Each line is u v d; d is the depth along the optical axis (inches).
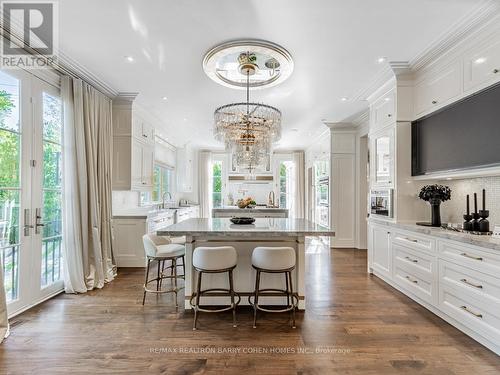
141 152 191.3
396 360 82.6
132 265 178.4
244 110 139.9
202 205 345.7
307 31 103.3
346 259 203.2
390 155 145.9
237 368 78.8
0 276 93.7
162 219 211.8
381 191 155.3
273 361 82.0
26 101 113.1
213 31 103.3
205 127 248.1
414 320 107.8
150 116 206.8
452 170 112.3
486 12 90.7
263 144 145.4
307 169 339.0
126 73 138.6
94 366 79.1
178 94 167.3
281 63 124.8
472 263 92.6
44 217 125.0
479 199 116.8
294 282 121.8
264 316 111.9
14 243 108.7
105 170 158.4
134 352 86.0
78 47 114.6
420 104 133.3
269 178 353.1
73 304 121.3
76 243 133.5
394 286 142.8
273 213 223.0
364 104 184.2
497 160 92.2
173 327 102.0
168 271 171.8
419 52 118.0
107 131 163.6
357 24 99.1
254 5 89.2
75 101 134.6
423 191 128.3
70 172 132.2
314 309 118.2
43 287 123.6
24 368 78.1
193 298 118.9
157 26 100.4
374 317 110.4
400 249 135.6
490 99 95.2
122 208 195.6
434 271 111.0
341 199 243.1
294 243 121.7
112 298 128.7
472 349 88.0
